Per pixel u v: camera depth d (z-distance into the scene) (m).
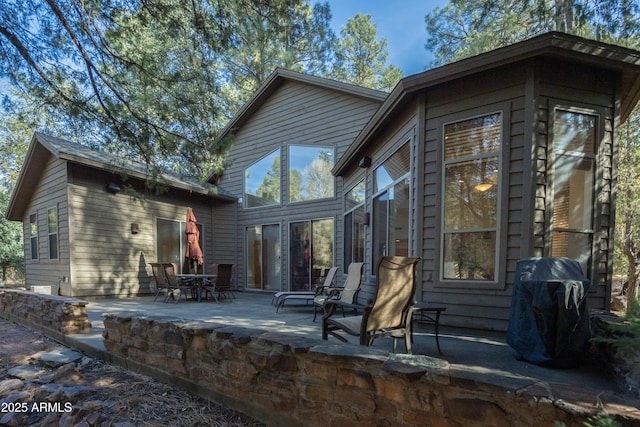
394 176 5.09
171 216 9.07
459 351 2.88
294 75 8.70
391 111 4.51
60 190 7.42
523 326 2.58
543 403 1.23
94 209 7.45
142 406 2.35
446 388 1.46
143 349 2.91
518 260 3.10
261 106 9.85
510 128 3.51
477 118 3.72
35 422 2.24
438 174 3.91
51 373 3.02
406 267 2.65
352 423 1.70
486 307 3.55
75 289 7.06
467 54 8.74
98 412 2.23
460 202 3.81
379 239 5.82
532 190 3.39
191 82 4.72
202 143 5.11
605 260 3.62
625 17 4.14
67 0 3.78
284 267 9.07
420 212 4.02
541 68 3.43
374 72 14.00
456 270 3.79
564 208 3.53
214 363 2.37
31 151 7.71
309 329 3.93
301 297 5.68
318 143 8.62
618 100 3.65
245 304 6.64
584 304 2.40
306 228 8.76
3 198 13.40
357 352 1.77
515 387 1.31
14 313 5.41
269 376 2.05
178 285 6.96
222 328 2.42
